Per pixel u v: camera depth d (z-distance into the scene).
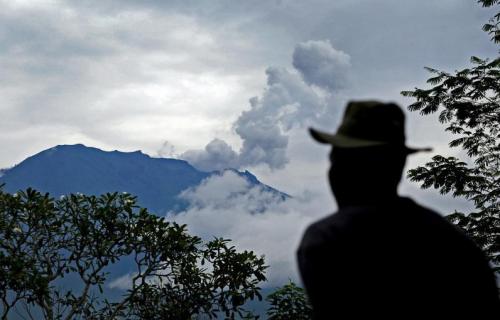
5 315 8.12
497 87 10.98
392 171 1.38
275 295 8.38
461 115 11.12
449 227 1.40
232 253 8.98
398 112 1.43
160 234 8.99
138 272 9.16
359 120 1.42
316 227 1.36
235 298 8.80
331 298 1.29
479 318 1.34
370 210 1.34
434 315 1.29
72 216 8.89
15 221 8.67
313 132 1.42
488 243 10.92
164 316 9.04
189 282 9.06
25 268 8.29
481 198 11.55
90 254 8.91
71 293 8.73
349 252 1.30
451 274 1.33
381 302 1.28
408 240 1.32
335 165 1.42
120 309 9.02
